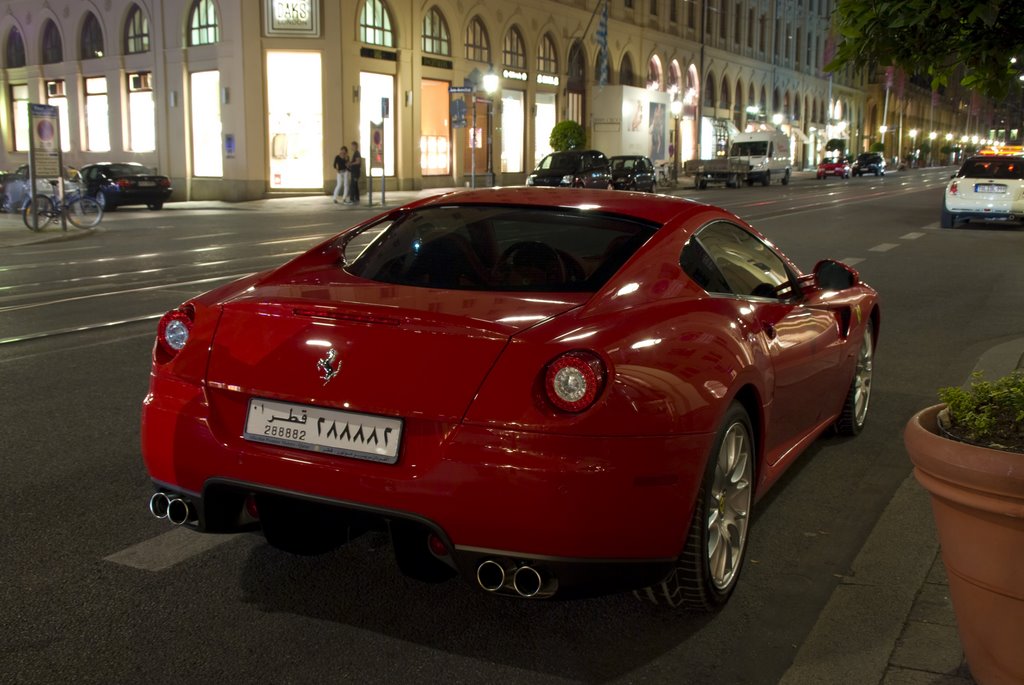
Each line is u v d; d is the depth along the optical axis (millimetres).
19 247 16953
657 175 48562
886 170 92688
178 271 13258
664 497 2953
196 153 36594
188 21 35969
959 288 12117
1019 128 121562
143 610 3410
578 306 3195
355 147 31312
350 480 2973
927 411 2938
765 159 51531
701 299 3535
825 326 4574
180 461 3246
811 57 84500
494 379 2879
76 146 41406
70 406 6082
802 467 5137
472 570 2934
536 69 45469
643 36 54469
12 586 3584
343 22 34562
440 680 2973
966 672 2955
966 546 2631
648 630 3322
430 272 3684
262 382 3135
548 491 2797
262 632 3264
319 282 3660
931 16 3135
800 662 3070
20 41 43781
